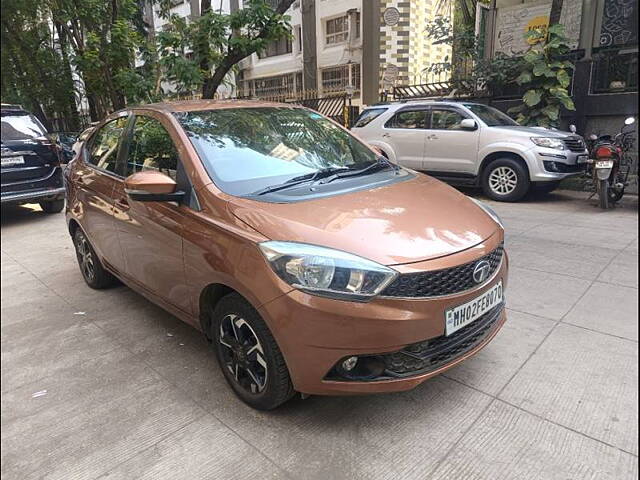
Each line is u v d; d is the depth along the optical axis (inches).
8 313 156.9
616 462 85.2
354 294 83.0
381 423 96.8
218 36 317.7
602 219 256.8
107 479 85.4
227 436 94.7
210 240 100.0
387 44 612.7
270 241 89.9
